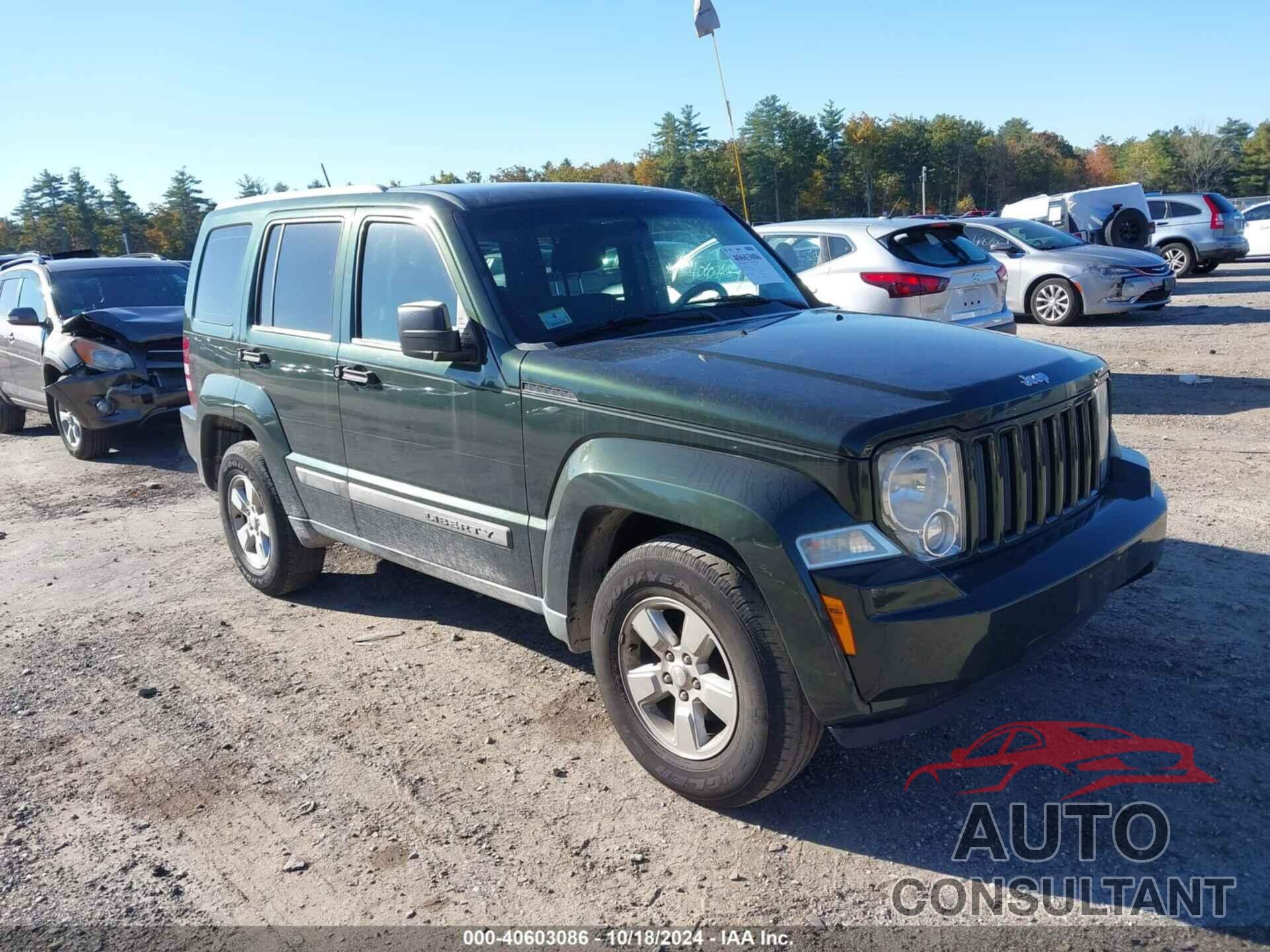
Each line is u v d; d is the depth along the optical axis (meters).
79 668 4.84
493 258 4.02
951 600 2.88
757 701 3.05
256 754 3.91
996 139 135.25
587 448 3.47
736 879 3.01
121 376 9.59
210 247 5.79
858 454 2.84
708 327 4.04
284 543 5.38
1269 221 25.48
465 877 3.09
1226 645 4.21
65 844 3.38
